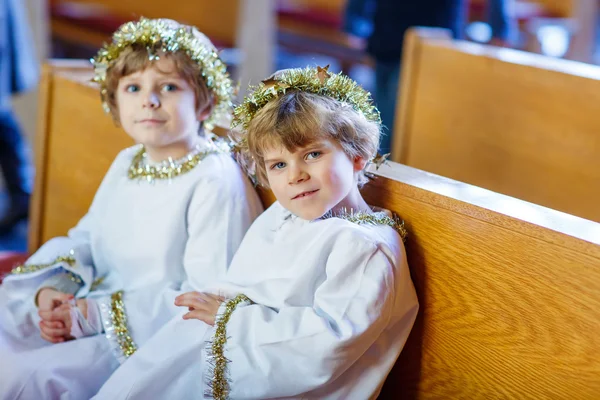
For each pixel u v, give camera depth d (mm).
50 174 2432
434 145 2834
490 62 2621
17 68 3492
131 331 1769
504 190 2643
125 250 1846
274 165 1480
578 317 1325
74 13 5113
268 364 1446
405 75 2887
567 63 2537
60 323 1821
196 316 1570
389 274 1446
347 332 1399
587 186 2412
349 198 1545
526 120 2547
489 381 1475
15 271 1940
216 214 1755
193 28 1825
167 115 1739
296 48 5535
